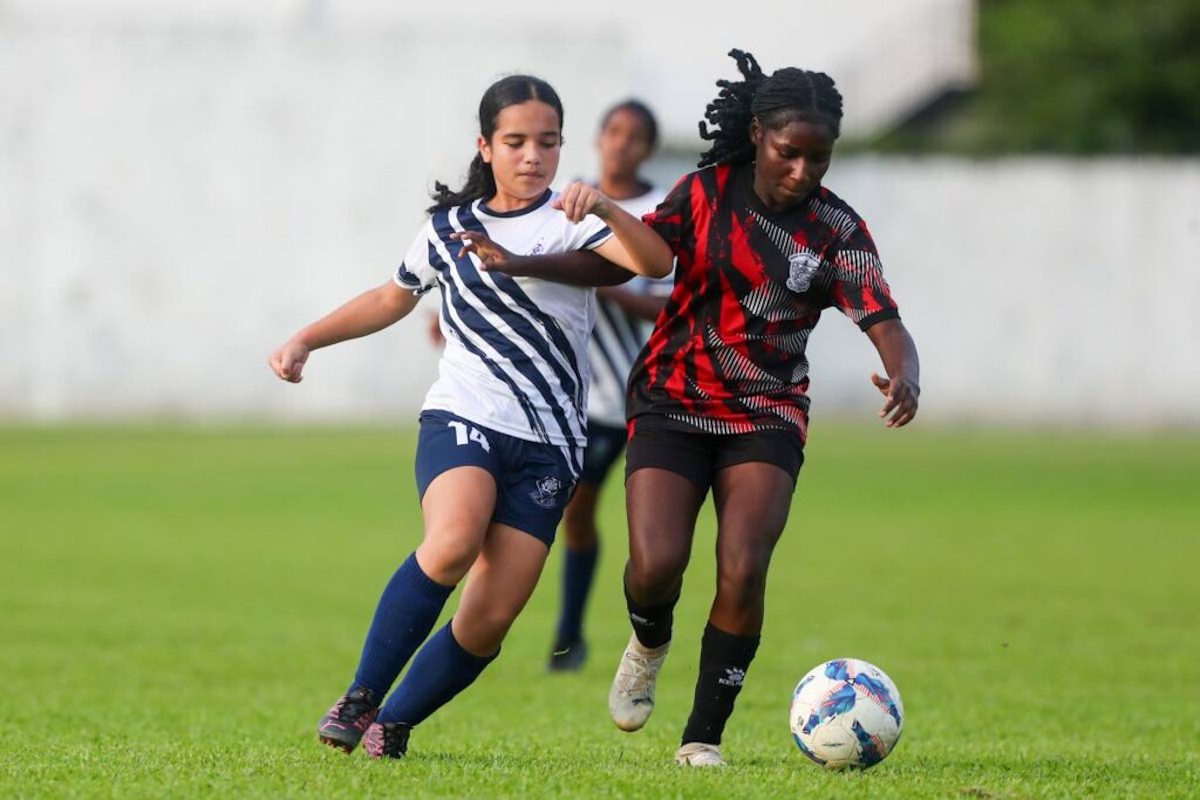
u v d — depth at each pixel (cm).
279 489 7050
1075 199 10712
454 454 2023
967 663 3500
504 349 2061
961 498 7125
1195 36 12988
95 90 10138
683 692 3212
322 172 10269
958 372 10838
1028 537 5903
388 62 10256
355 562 5141
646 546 2059
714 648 2100
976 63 13500
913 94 13525
